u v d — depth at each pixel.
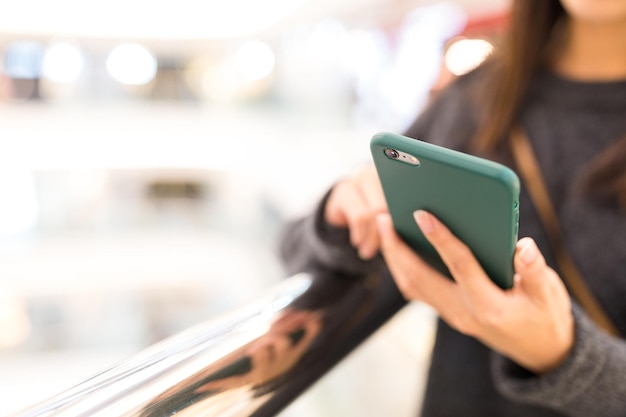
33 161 3.81
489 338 0.45
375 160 0.42
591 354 0.45
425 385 0.76
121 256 4.52
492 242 0.39
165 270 4.64
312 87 3.47
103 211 4.35
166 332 4.72
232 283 4.49
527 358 0.46
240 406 0.37
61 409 0.32
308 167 3.01
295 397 0.43
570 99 0.66
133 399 0.33
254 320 0.44
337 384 1.43
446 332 0.72
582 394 0.46
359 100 3.02
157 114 3.96
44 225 4.31
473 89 0.72
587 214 0.61
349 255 0.53
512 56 0.69
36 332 4.54
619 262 0.59
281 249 0.71
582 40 0.68
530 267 0.40
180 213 4.48
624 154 0.59
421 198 0.42
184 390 0.35
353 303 0.51
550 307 0.42
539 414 0.65
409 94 2.31
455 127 0.73
